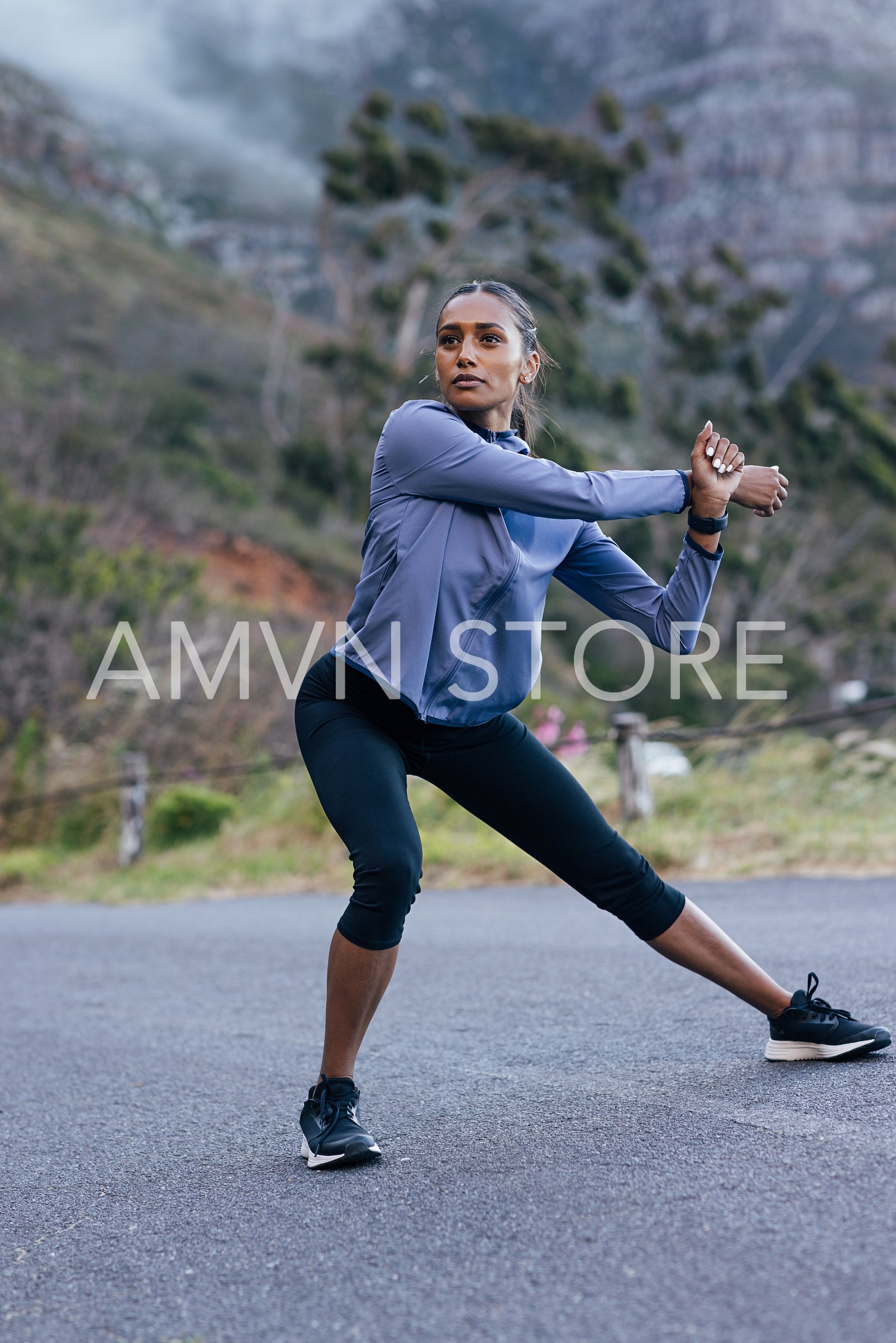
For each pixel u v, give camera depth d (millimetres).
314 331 70438
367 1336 1814
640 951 4977
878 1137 2346
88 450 25156
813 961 4203
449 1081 3240
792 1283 1796
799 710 22844
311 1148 2617
